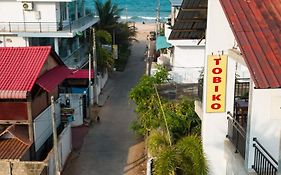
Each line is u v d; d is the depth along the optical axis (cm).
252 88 994
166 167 1382
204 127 1316
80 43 4256
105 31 4356
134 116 2898
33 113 1894
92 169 2045
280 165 934
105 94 3519
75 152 2259
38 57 2009
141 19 10762
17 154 1784
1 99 1833
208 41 1239
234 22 901
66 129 2142
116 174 1992
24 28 3428
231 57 1130
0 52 2044
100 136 2509
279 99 987
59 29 3450
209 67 1258
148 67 3578
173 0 2852
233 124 1227
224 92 1280
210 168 1340
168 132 1582
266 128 1009
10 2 3450
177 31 1669
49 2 3422
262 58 822
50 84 1931
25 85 1817
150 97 2080
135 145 2356
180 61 2747
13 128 1888
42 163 1720
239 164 1129
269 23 898
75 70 3238
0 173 1734
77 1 4194
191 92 2077
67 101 2650
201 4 1305
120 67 4534
